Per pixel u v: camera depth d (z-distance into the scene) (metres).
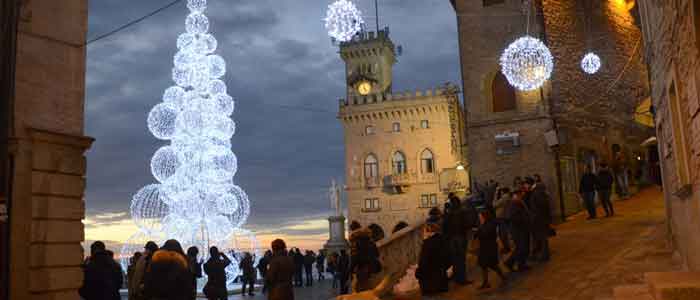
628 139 27.44
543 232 13.66
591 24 27.53
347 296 10.63
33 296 10.40
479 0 26.67
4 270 10.16
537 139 24.86
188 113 22.81
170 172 22.78
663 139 11.56
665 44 9.14
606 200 19.28
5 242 10.24
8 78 10.66
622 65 28.20
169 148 22.97
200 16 23.70
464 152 48.34
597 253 13.46
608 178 19.34
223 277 15.49
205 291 15.26
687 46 6.87
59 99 11.48
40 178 10.77
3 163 10.47
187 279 6.96
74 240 11.20
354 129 59.81
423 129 57.38
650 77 13.06
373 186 57.97
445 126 56.69
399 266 14.69
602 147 26.03
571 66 26.02
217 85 24.09
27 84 10.96
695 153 7.40
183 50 23.47
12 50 10.75
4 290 10.10
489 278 13.09
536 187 14.28
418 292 12.98
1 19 10.76
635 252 12.75
